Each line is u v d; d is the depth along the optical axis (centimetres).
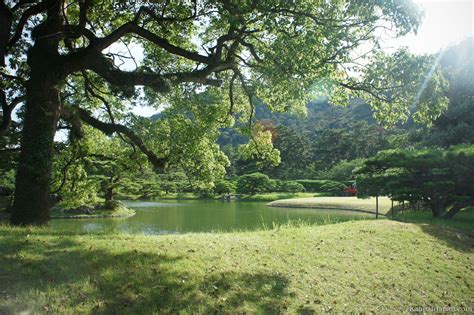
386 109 1200
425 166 1605
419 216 1756
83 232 952
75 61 1048
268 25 941
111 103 1611
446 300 723
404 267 849
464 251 1033
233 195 5688
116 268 643
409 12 855
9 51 1182
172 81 1101
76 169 1955
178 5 1168
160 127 1513
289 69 891
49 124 1066
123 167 1788
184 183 5975
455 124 2430
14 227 920
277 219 2561
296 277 723
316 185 6069
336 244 957
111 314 505
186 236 941
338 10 1027
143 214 3184
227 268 715
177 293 586
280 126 7244
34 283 552
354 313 621
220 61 1126
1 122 1281
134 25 1070
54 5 1079
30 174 1032
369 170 1778
